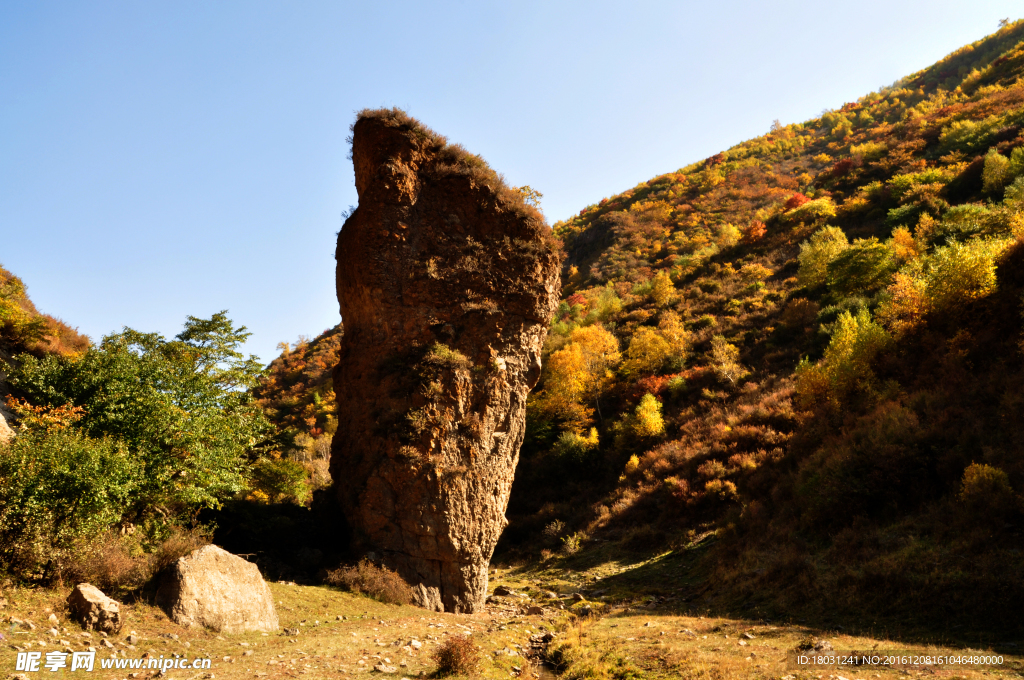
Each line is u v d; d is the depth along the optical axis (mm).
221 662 9938
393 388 20391
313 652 11289
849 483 21016
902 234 51156
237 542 19312
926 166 74188
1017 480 16703
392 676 10125
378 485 19562
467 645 11273
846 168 92125
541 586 27047
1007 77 102250
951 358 25719
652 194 135250
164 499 15484
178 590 11914
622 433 44156
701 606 20078
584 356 53969
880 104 147500
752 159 139000
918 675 9570
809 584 17828
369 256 21172
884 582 15836
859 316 34500
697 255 82312
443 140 23375
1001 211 41406
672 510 31828
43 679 7816
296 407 76438
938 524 17031
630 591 24016
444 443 19969
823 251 56469
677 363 52531
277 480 25969
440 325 21188
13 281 29906
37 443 12375
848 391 30078
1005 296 26547
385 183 21500
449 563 19531
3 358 22516
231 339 24188
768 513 25328
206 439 17438
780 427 34094
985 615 13117
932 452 20188
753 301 59312
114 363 17156
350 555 19203
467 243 22047
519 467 47250
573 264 114688
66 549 11477
